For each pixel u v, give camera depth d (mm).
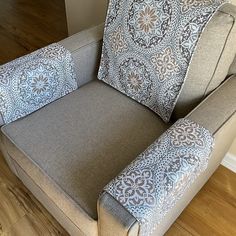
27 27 2582
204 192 1381
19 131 1083
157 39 989
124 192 676
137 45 1051
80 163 968
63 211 990
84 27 1956
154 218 705
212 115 859
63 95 1239
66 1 1925
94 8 1749
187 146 771
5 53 2309
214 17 883
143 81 1097
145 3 991
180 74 986
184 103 1058
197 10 892
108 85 1271
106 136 1055
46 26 2584
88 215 850
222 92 943
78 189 901
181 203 1006
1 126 1113
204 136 799
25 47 2361
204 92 1002
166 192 691
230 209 1319
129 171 719
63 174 940
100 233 841
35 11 2789
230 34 879
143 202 662
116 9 1085
